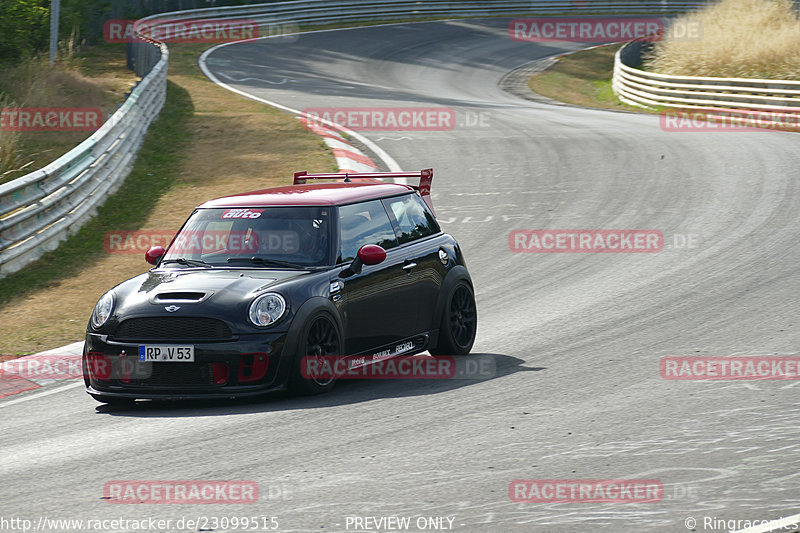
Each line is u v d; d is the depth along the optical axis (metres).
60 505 19.81
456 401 26.78
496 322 38.00
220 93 114.62
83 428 26.47
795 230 50.25
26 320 40.84
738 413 24.30
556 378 28.95
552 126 94.94
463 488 19.58
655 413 24.62
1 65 99.88
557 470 20.50
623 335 34.25
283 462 21.91
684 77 112.19
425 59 165.62
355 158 76.38
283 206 30.75
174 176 71.44
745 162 71.38
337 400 27.55
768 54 122.06
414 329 31.53
